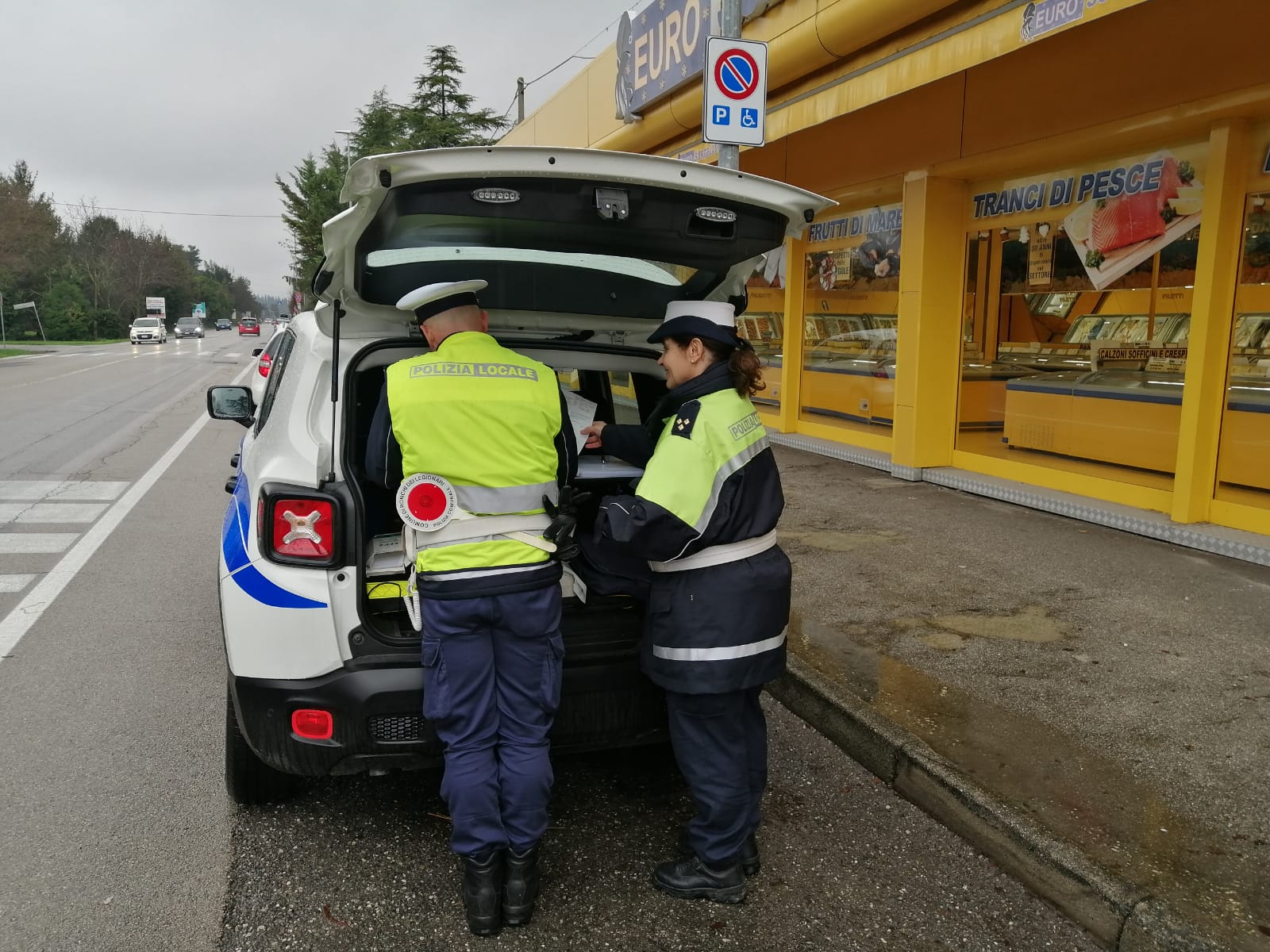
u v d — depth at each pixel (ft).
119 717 12.70
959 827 10.25
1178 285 20.67
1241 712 12.07
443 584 8.21
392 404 8.19
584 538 9.03
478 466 8.20
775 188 8.47
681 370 8.81
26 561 20.24
